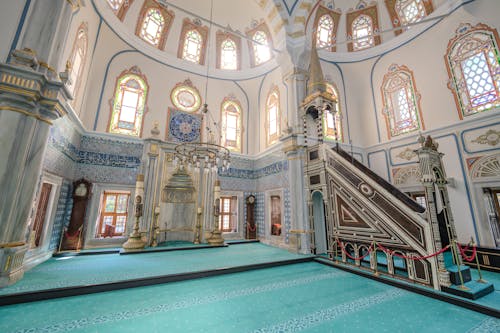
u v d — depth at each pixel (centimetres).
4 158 352
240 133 1059
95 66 772
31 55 376
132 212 780
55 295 346
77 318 280
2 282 347
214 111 1018
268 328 259
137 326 261
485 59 636
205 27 1001
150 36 903
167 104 922
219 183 880
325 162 644
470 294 327
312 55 776
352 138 946
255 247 793
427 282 381
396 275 429
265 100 1002
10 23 386
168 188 890
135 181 807
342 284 418
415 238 410
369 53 929
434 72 751
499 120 596
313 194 689
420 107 782
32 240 508
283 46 810
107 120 796
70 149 656
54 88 402
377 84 938
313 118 799
